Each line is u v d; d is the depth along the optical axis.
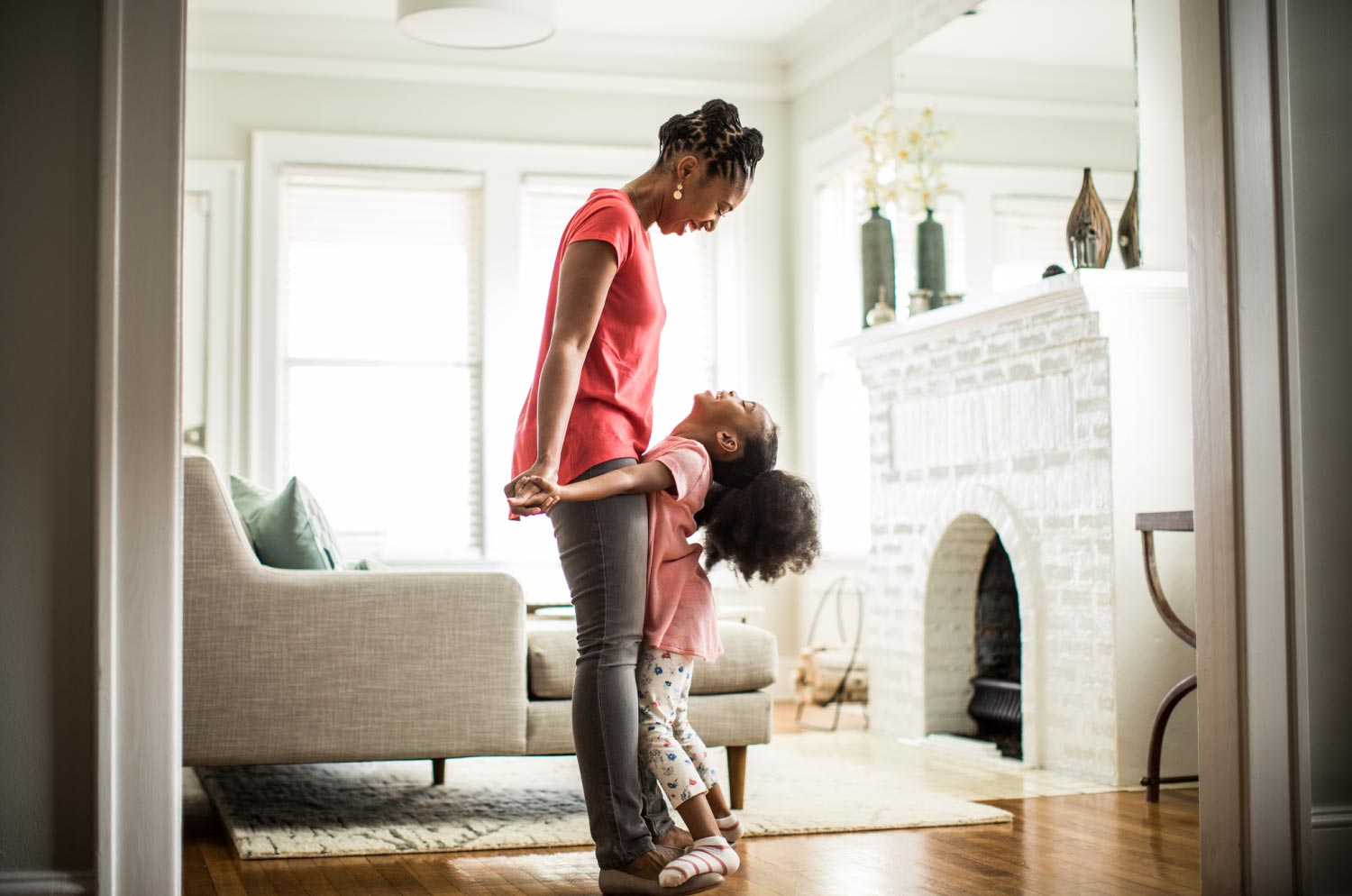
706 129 2.40
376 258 6.27
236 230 6.09
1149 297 3.91
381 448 6.23
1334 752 2.36
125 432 1.95
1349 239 2.41
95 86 1.98
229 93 6.11
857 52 6.12
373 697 3.00
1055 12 4.41
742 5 6.10
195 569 2.94
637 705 2.34
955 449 4.66
